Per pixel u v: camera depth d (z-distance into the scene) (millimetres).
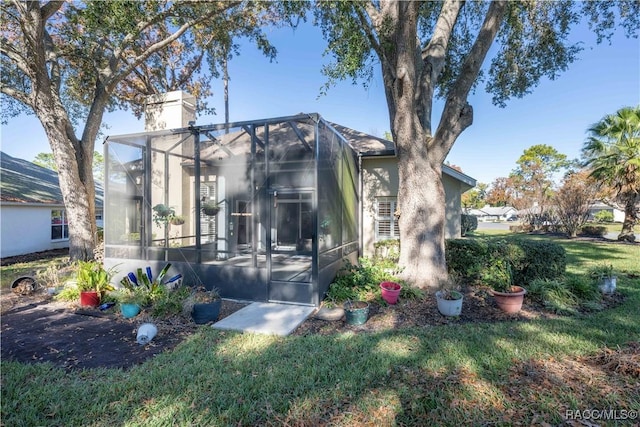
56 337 4598
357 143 11500
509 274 6629
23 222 12883
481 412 2742
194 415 2744
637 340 4145
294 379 3312
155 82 16891
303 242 9961
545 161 36594
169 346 4266
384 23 6477
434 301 6023
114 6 8125
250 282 6523
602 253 11977
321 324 5117
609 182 14711
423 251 6785
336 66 6383
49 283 7457
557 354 3807
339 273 7453
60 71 10266
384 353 3895
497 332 4527
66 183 9719
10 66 10672
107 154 8047
